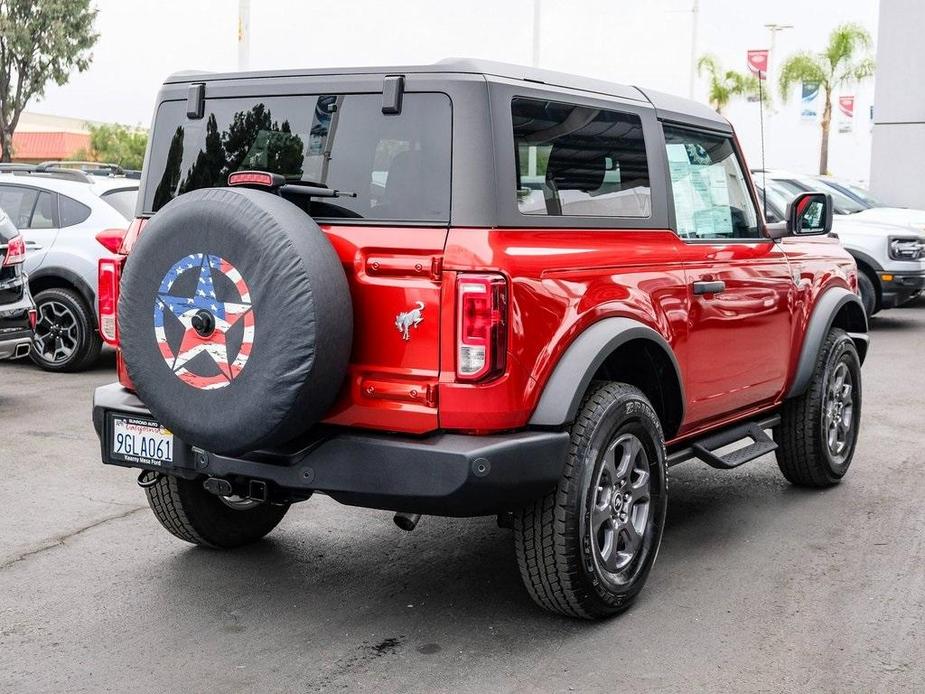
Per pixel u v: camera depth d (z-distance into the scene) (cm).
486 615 423
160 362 372
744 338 521
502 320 361
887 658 385
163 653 384
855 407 637
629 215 443
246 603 433
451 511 367
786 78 3822
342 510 565
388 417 369
